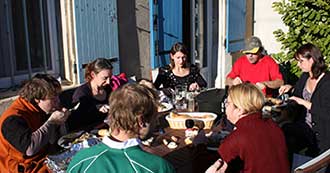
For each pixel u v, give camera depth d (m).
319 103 3.79
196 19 7.09
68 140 3.01
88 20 4.91
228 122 3.29
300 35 7.29
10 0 4.36
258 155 2.44
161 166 1.74
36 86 2.82
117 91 1.82
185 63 4.81
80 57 4.86
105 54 5.18
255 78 5.12
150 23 5.85
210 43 7.41
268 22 8.34
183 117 3.35
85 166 1.71
